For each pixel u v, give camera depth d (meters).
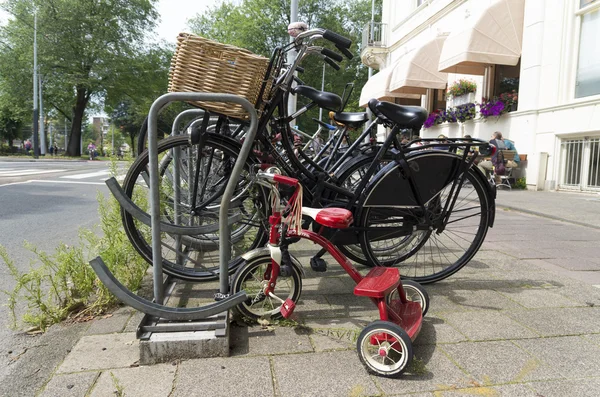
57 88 33.03
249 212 3.06
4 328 2.71
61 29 31.11
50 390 1.91
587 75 9.21
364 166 3.17
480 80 12.70
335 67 3.12
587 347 2.33
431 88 16.11
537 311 2.80
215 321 2.32
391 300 2.59
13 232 5.24
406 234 3.21
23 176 12.69
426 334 2.46
